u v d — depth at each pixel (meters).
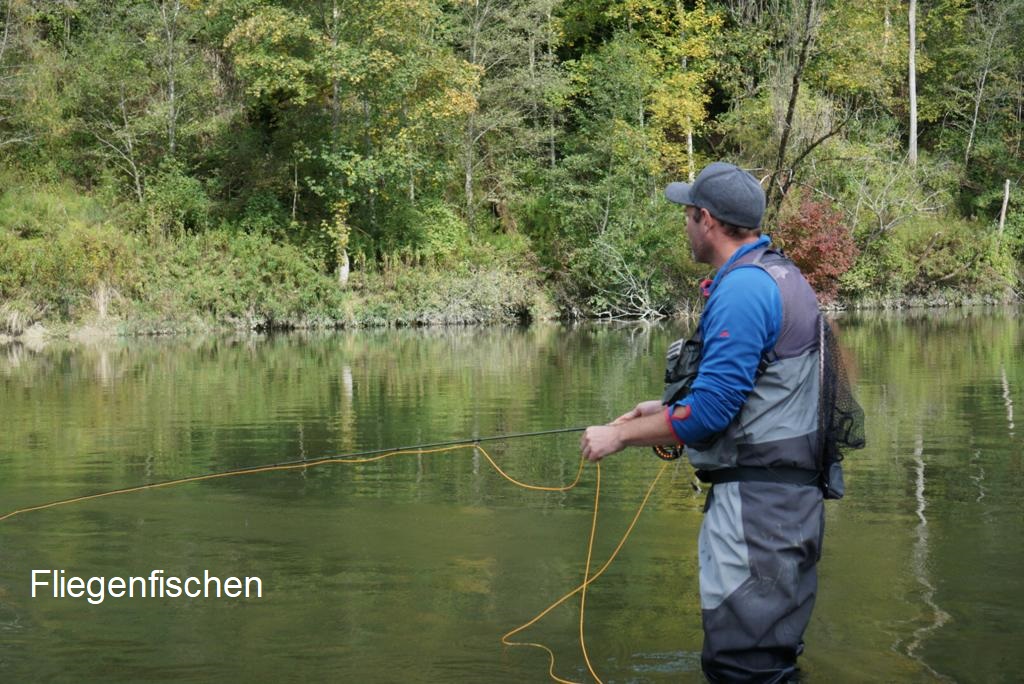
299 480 7.26
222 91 28.84
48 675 3.70
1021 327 23.00
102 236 24.22
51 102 26.84
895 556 5.07
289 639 4.03
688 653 3.82
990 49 37.69
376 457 8.20
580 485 7.00
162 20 26.88
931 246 32.59
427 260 27.92
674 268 29.38
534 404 11.23
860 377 13.44
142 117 27.02
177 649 3.95
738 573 2.97
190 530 5.81
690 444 3.04
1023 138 38.41
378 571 4.96
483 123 29.61
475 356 17.50
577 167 29.28
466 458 8.12
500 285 27.86
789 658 2.99
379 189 27.95
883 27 30.12
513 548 5.36
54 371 15.27
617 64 29.72
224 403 11.46
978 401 11.10
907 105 37.72
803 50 12.38
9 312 22.42
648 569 4.95
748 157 28.56
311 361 16.72
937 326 23.48
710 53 32.12
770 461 2.96
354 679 3.62
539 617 4.26
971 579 4.68
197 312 24.61
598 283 29.17
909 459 7.79
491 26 30.73
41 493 6.84
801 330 2.98
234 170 27.61
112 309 23.81
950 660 3.70
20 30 27.38
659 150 30.12
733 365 2.90
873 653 3.76
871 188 31.58
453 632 4.09
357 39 26.31
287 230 27.09
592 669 3.67
